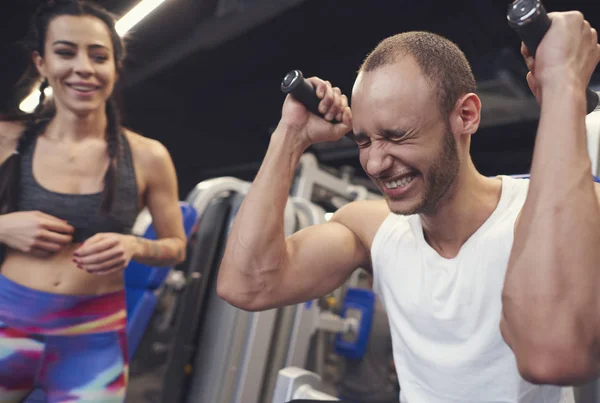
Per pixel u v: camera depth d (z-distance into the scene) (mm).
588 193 564
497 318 700
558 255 548
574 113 585
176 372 2008
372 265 869
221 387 1837
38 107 1228
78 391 1092
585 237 549
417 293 776
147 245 1233
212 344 1926
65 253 1125
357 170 7789
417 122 681
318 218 2107
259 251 825
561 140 577
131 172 1234
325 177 2641
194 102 7176
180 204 1794
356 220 940
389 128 687
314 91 839
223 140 7742
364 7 4117
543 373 551
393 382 3113
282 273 854
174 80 6633
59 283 1105
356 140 748
